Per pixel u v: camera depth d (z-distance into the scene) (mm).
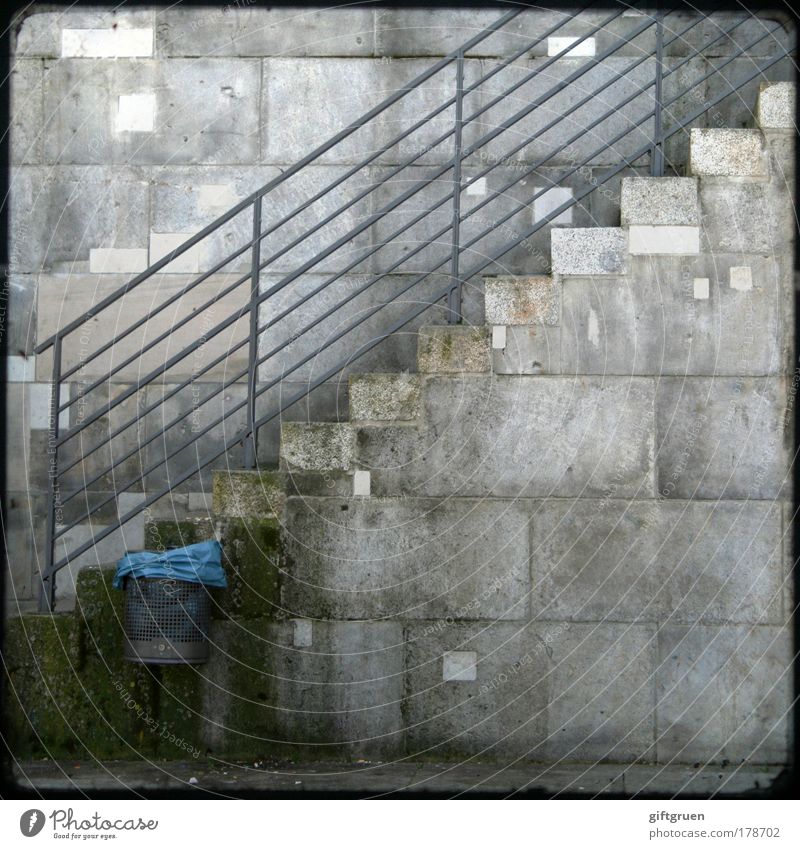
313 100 8023
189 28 8109
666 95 7891
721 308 7059
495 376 7020
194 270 8023
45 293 8031
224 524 6945
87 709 6848
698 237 7062
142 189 8070
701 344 7039
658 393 7031
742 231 7074
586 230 7059
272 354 7250
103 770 6637
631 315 7035
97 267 8039
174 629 6590
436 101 7980
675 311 7043
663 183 7078
